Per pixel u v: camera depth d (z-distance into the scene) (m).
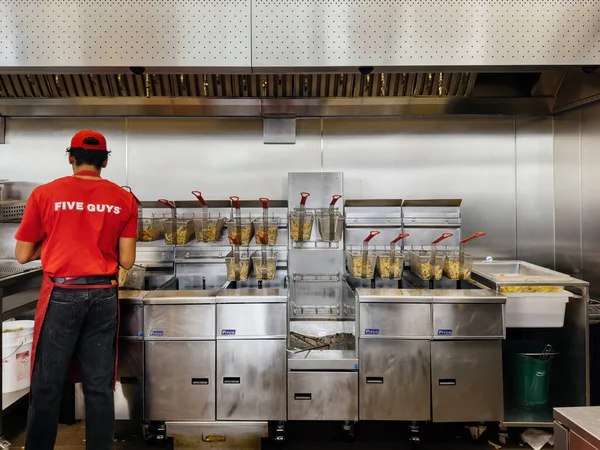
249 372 2.74
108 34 2.63
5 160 3.85
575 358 2.95
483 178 3.93
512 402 3.06
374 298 2.73
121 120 3.88
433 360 2.74
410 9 2.64
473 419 2.74
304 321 3.18
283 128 3.84
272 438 2.92
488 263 3.63
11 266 3.21
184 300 2.71
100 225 2.37
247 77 3.55
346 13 2.65
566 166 3.71
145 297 2.73
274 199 3.91
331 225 3.25
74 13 2.62
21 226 2.34
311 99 3.61
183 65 2.64
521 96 3.71
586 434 1.34
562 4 2.65
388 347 2.75
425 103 3.67
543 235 3.95
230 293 2.82
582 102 3.36
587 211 3.43
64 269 2.32
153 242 3.58
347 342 3.03
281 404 2.75
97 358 2.43
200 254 3.59
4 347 2.77
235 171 3.91
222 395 2.75
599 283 3.29
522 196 3.94
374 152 3.91
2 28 2.62
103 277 2.40
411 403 2.75
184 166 3.90
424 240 3.61
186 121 3.89
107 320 2.43
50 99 3.61
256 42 2.64
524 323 2.92
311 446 2.85
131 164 3.89
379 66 2.66
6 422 3.16
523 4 2.65
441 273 3.12
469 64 2.65
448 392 2.74
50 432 2.37
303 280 3.39
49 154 3.85
